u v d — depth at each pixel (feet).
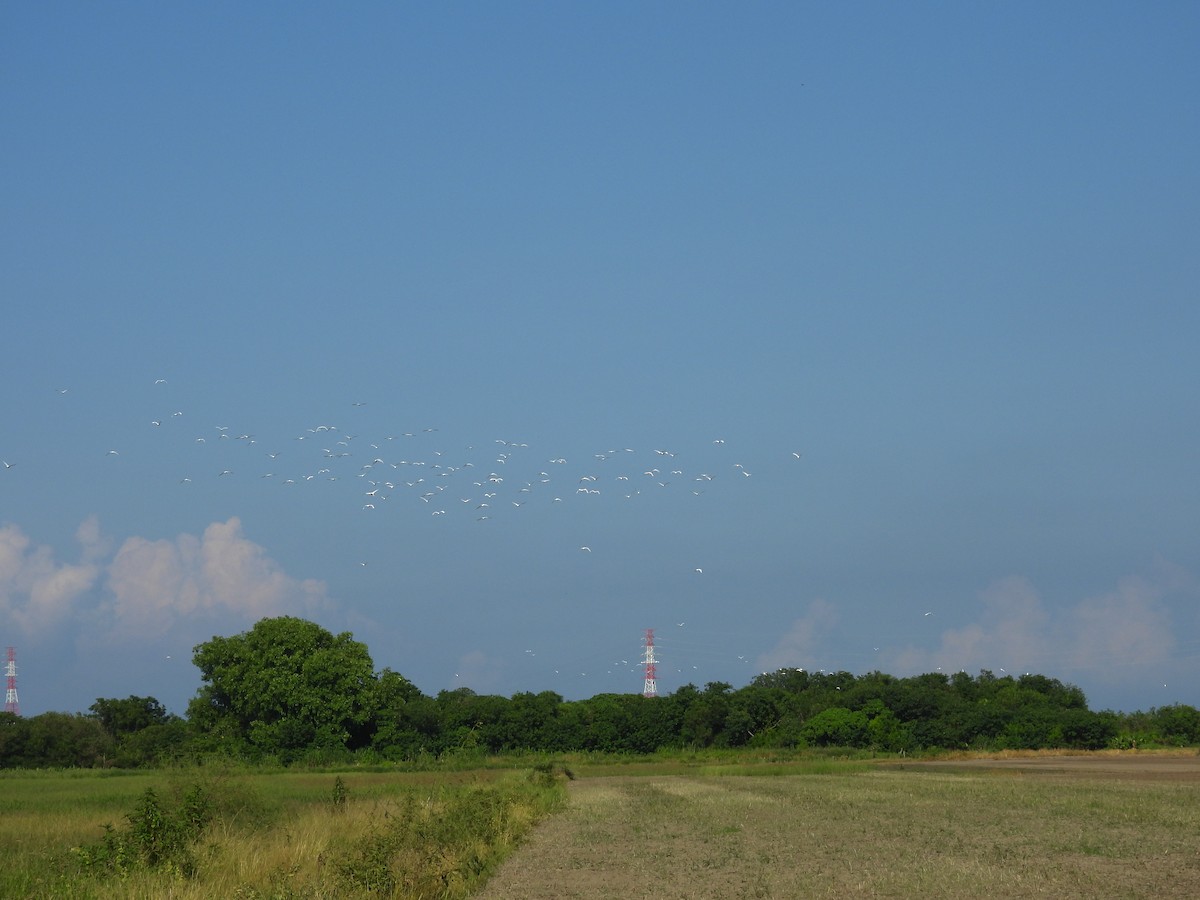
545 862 98.94
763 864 94.43
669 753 360.07
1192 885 78.38
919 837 111.65
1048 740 361.92
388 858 82.12
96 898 74.59
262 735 322.14
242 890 73.97
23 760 342.64
